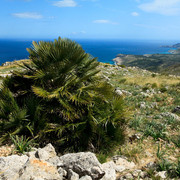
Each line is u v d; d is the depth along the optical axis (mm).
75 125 3932
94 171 2623
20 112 3809
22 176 2324
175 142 4363
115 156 3789
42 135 3900
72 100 3895
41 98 4152
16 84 4340
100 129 4098
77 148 3998
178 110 6953
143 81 14781
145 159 3639
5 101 4059
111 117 4281
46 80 4234
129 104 7855
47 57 4262
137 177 2896
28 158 2746
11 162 2723
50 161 3035
